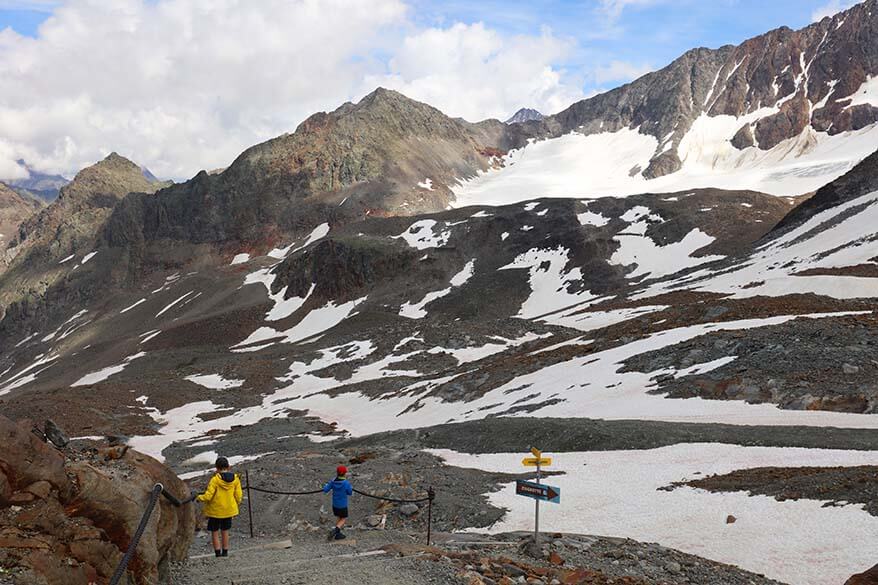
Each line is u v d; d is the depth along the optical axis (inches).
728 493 819.4
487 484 1095.6
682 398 1547.7
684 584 562.3
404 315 5639.8
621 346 2229.3
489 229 6663.4
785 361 1540.4
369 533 781.3
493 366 2613.2
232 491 551.2
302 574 433.1
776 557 626.2
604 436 1266.0
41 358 7445.9
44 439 421.1
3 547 303.1
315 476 1239.5
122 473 406.0
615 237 6048.2
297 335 5831.7
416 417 2395.4
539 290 5551.2
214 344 5925.2
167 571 438.6
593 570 553.0
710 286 3604.8
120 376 4992.6
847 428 1120.2
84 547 339.3
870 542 603.8
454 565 475.5
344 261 6599.4
